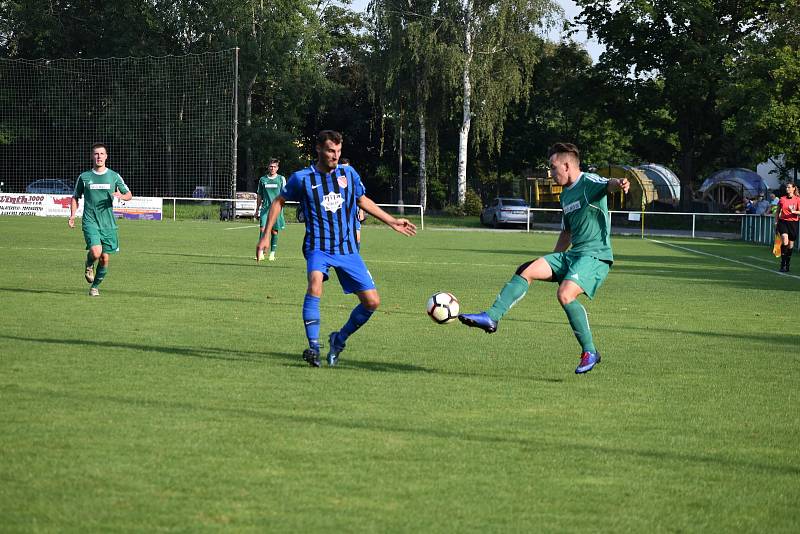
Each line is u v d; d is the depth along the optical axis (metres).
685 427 13.30
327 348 19.91
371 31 119.56
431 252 57.00
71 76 133.00
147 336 20.80
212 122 131.88
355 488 10.09
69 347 18.92
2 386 14.83
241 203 97.81
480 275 40.00
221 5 133.62
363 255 53.12
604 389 15.99
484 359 18.86
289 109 147.50
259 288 32.19
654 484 10.56
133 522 8.91
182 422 12.74
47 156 134.00
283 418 13.13
